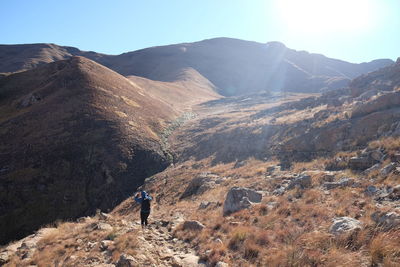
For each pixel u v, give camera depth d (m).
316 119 30.86
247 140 37.75
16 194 31.80
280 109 54.22
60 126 44.75
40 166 36.38
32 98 54.28
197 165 36.28
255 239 8.27
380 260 5.77
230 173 25.64
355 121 22.41
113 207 32.66
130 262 7.50
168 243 9.95
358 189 11.33
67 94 54.03
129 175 38.72
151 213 19.31
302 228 8.41
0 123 46.78
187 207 18.34
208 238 9.58
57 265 9.20
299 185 13.98
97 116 48.66
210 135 47.97
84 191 34.53
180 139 52.53
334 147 21.59
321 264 6.12
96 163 38.88
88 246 10.09
